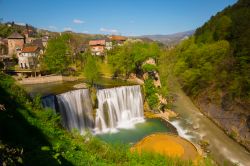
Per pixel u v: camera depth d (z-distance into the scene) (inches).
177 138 1932.8
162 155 1341.0
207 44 3602.4
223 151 1834.4
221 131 2208.4
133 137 1991.9
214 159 1700.3
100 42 5324.8
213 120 2431.1
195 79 3169.3
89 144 1125.1
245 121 2044.8
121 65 3014.3
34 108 1211.2
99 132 2108.8
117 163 1082.1
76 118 2046.0
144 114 2541.8
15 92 1215.6
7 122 788.6
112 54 3476.9
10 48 4426.7
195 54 3464.6
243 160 1720.0
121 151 1203.2
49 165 638.5
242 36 2839.6
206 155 1723.7
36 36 6929.1
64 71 3014.3
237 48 2780.5
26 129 869.8
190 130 2186.3
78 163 825.5
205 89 2888.8
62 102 1927.9
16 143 687.7
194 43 4414.4
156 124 2292.1
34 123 974.4
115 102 2354.8
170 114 2549.2
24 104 1160.8
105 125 2226.9
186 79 3334.2
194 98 3019.2
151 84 2596.0
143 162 1189.7
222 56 2972.4
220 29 3676.2
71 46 3427.7
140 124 2301.9
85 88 2245.3
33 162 609.0
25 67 3550.7
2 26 6063.0
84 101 2130.9
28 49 3708.2
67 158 807.7
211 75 2913.4
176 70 3914.9
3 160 422.9
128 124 2303.2
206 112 2605.8
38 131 922.7
